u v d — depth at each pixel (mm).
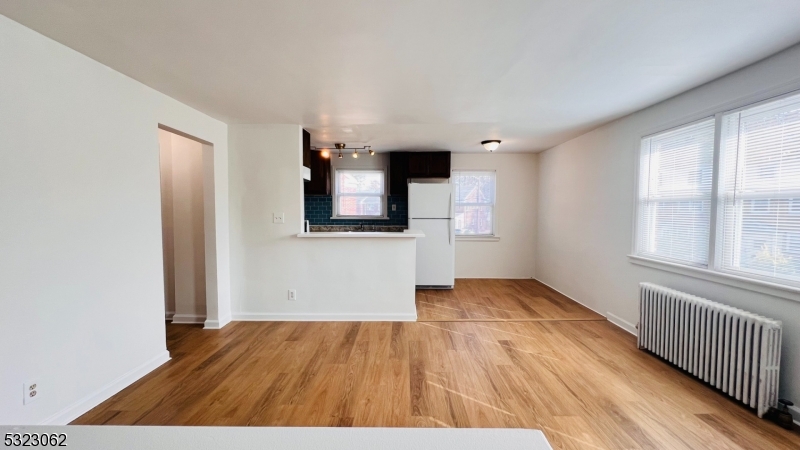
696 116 2492
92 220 1990
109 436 545
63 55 1806
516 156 5660
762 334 1895
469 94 2607
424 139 4434
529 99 2732
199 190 3451
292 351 2832
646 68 2127
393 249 3607
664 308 2590
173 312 3689
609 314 3602
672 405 2057
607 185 3617
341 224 5672
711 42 1788
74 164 1876
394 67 2098
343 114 3146
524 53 1912
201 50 1871
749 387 1977
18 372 1617
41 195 1712
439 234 5125
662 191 2898
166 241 3648
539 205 5586
